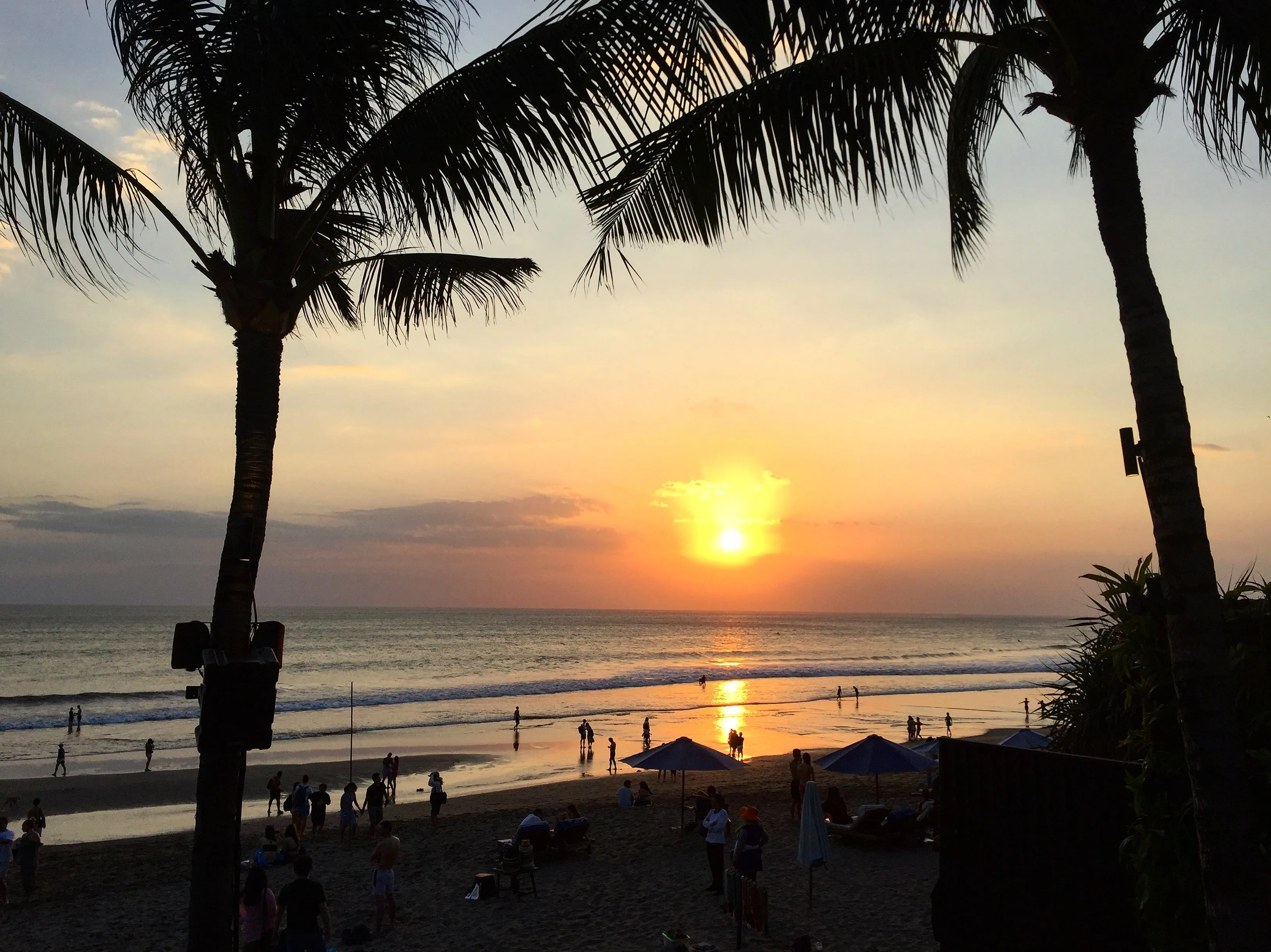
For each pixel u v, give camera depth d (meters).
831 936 11.06
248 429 4.80
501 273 6.75
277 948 9.48
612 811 21.70
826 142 4.42
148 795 30.91
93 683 81.81
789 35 3.64
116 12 4.63
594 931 12.30
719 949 10.84
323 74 4.57
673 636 180.38
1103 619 7.46
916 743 33.22
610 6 4.03
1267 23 3.88
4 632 141.00
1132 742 5.13
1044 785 5.64
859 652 144.75
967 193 6.18
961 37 4.19
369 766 36.69
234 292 4.84
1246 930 3.54
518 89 4.23
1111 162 4.01
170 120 4.78
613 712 60.50
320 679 88.56
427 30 4.63
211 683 4.28
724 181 4.73
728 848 16.67
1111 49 3.95
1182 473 3.81
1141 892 4.66
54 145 4.68
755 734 48.09
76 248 4.75
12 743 46.09
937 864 14.48
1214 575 3.78
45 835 24.97
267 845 17.44
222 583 4.69
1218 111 4.59
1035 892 5.64
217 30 4.58
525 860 14.38
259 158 4.81
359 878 15.93
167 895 15.57
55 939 13.30
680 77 4.01
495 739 46.72
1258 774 4.33
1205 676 3.69
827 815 17.17
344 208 5.30
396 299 6.75
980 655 137.88
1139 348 3.92
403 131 4.51
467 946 12.02
